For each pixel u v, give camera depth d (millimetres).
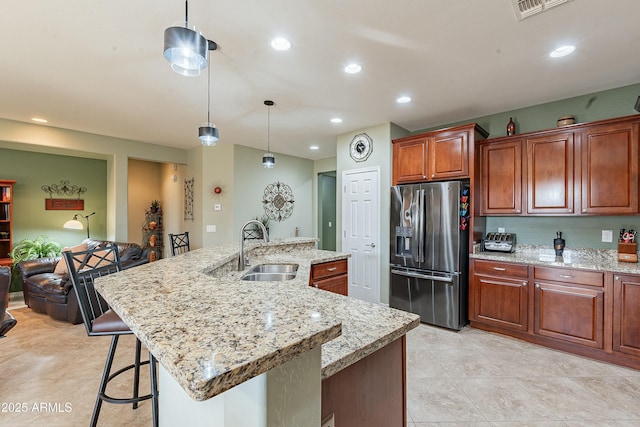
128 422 1883
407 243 3754
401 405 1120
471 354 2791
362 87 3020
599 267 2615
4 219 4496
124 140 5059
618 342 2533
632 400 2096
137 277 1315
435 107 3570
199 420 860
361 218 4461
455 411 1992
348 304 1254
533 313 2965
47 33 2113
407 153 3908
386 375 1047
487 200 3500
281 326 677
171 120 4066
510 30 2088
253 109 3660
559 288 2814
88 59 2477
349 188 4625
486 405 2053
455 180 3658
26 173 4926
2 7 1840
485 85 2971
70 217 5344
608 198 2781
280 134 4820
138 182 6738
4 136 3943
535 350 2861
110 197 5219
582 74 2738
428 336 3207
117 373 1847
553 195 3076
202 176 5559
